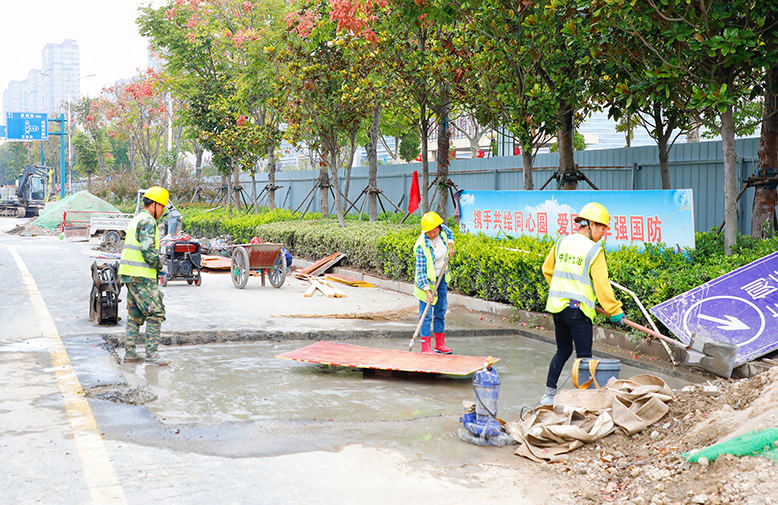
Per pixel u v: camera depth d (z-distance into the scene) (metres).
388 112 19.56
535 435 4.63
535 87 11.43
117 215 28.22
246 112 25.67
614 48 9.26
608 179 16.53
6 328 8.24
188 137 30.19
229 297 11.98
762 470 3.39
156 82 30.47
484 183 21.00
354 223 18.92
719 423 4.21
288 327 8.89
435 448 4.57
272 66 20.97
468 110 14.86
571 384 6.46
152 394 5.82
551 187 18.25
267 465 4.05
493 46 11.54
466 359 7.02
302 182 33.03
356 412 5.53
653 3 7.90
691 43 7.90
